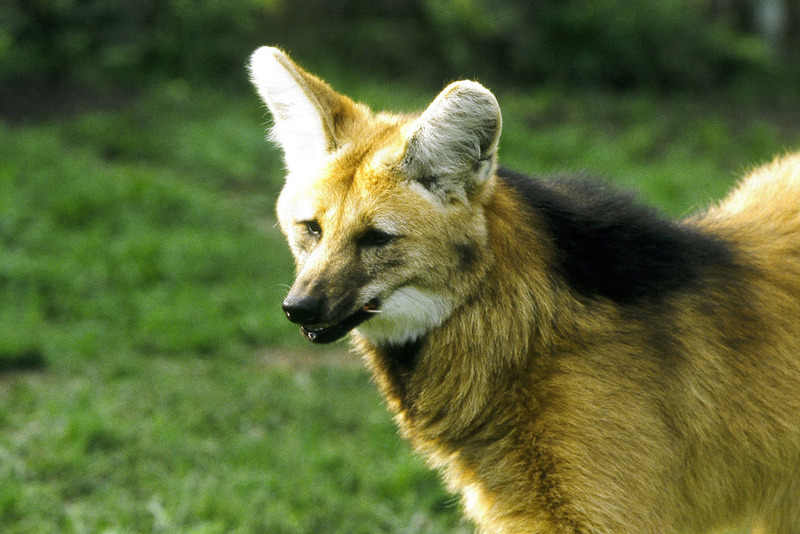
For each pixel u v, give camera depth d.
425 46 24.75
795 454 5.09
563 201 5.07
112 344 10.66
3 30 20.36
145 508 7.00
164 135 18.47
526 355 4.83
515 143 19.44
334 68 22.55
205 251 13.25
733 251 5.20
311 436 8.53
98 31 21.33
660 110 23.33
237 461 7.93
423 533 7.02
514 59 24.83
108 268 12.52
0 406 8.70
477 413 4.95
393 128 4.97
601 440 4.68
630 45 25.11
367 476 7.70
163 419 8.60
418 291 4.75
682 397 4.86
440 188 4.68
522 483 4.88
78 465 7.61
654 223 5.10
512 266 4.83
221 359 10.66
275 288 12.68
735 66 26.58
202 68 21.39
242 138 18.38
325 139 4.99
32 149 16.17
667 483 4.80
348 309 4.66
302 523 6.91
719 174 19.31
